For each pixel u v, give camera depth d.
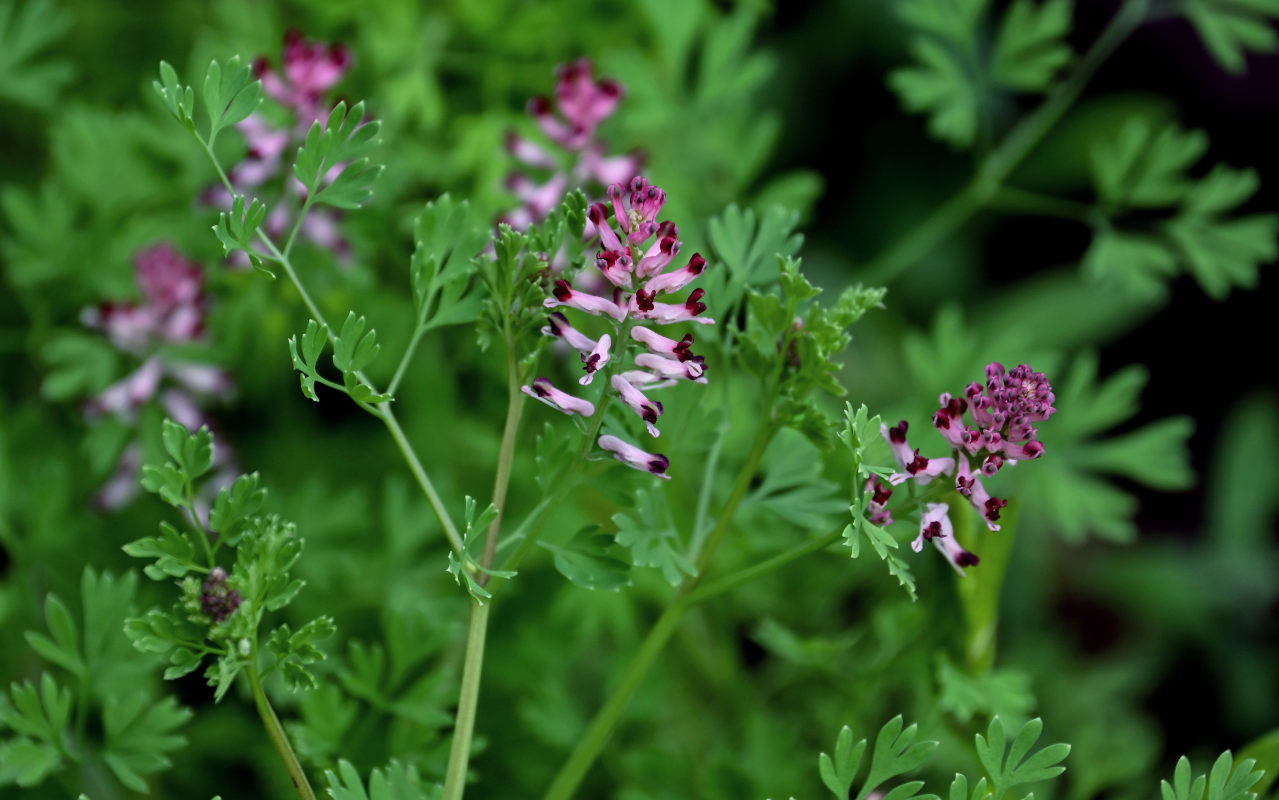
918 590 0.56
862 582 0.58
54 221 0.58
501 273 0.47
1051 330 0.92
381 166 0.47
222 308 0.58
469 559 0.47
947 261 0.98
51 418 0.61
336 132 0.47
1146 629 0.91
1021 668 0.64
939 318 0.59
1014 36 0.61
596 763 0.56
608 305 0.46
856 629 0.57
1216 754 0.88
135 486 0.57
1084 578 0.92
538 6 0.65
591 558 0.48
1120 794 0.58
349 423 0.64
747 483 0.49
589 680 0.57
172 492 0.47
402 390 0.62
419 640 0.51
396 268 0.61
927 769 0.55
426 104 0.59
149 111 0.59
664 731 0.56
